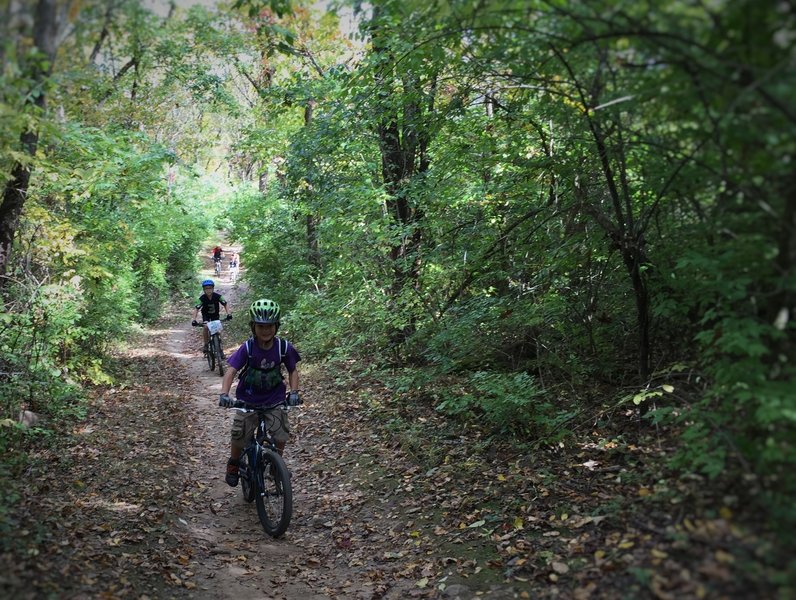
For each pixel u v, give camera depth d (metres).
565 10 3.80
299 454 8.27
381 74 7.99
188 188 20.88
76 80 5.39
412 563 4.87
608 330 7.37
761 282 3.66
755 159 3.22
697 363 5.24
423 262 10.46
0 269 7.04
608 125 5.01
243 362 5.95
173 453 8.02
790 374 3.39
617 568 3.64
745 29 2.98
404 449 7.45
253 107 16.22
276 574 4.93
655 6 3.25
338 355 12.44
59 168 7.29
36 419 7.91
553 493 5.27
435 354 9.16
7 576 3.68
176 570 4.66
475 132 8.77
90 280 10.97
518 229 8.12
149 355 16.50
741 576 2.78
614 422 6.28
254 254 20.69
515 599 3.94
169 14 5.48
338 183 13.17
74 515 5.18
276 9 5.62
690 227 4.50
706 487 3.78
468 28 4.84
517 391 6.64
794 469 3.10
